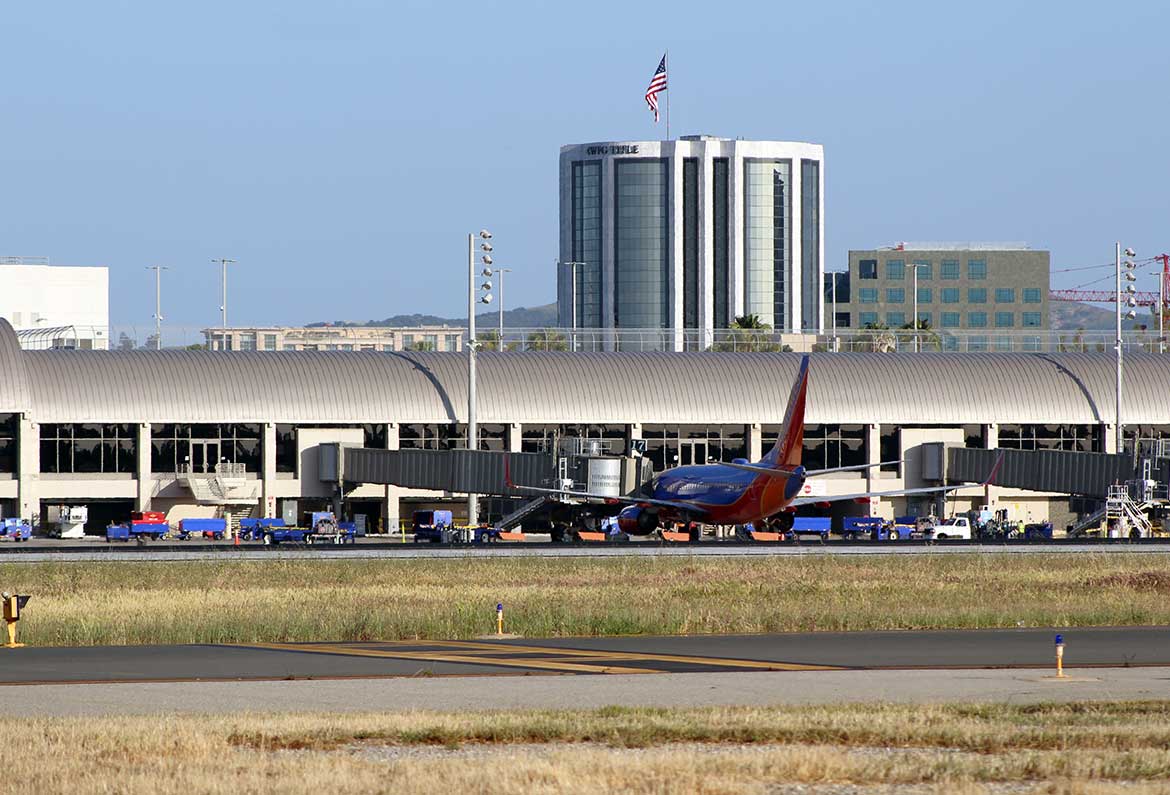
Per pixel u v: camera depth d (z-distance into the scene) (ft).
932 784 184.44
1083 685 269.64
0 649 325.21
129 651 320.29
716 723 221.25
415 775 184.96
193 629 351.05
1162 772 189.78
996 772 188.75
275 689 263.90
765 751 204.64
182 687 266.36
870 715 228.63
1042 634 350.64
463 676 280.10
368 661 303.07
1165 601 422.41
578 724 220.64
